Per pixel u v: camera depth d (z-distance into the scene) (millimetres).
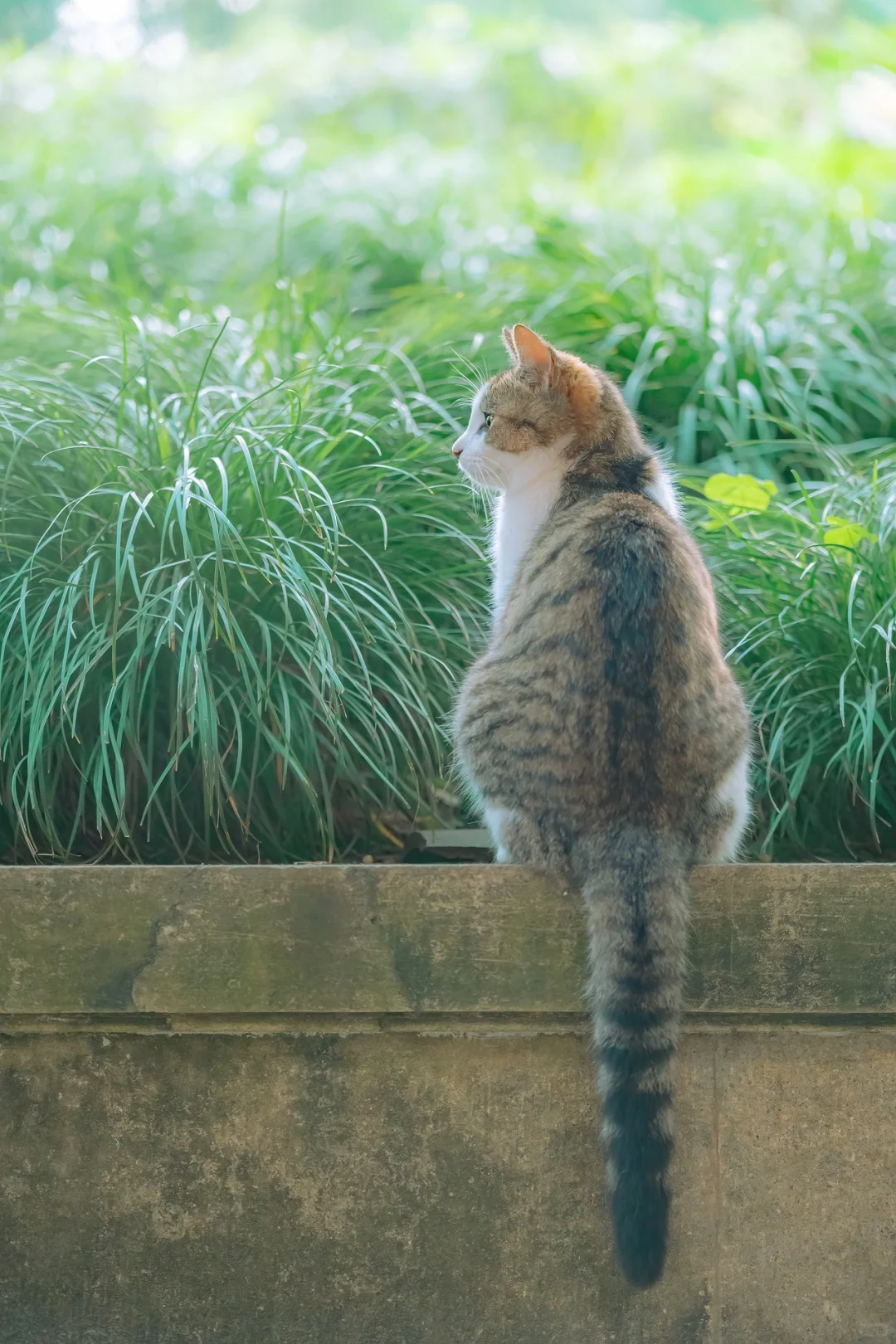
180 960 2303
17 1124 2379
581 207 6348
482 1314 2391
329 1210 2385
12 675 2969
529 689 2453
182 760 3107
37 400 3520
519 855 2420
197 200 6641
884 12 11117
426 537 3463
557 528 2701
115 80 9867
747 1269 2387
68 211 6355
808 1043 2385
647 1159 2180
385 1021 2361
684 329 4738
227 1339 2387
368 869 2307
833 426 4664
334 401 3730
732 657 3289
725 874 2324
